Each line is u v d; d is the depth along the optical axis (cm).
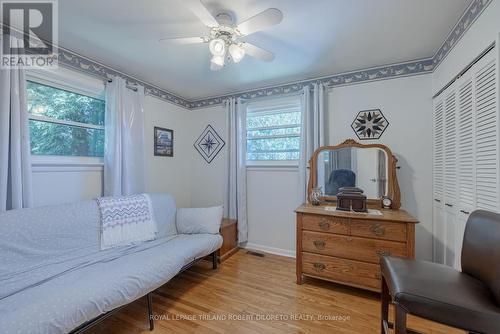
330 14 163
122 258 186
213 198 352
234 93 336
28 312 114
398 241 190
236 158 321
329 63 244
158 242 229
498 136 132
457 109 181
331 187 262
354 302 196
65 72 214
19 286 138
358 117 261
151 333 159
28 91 197
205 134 358
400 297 100
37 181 198
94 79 238
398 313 103
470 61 158
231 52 166
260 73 269
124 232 213
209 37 167
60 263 167
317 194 255
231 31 157
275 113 313
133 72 264
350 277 205
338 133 271
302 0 149
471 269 112
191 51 217
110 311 149
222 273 249
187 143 366
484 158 146
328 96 276
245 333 160
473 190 159
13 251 149
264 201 315
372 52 220
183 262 201
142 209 235
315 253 219
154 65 247
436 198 225
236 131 322
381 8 158
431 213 233
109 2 151
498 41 129
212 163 352
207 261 280
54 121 213
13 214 154
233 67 252
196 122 365
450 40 189
